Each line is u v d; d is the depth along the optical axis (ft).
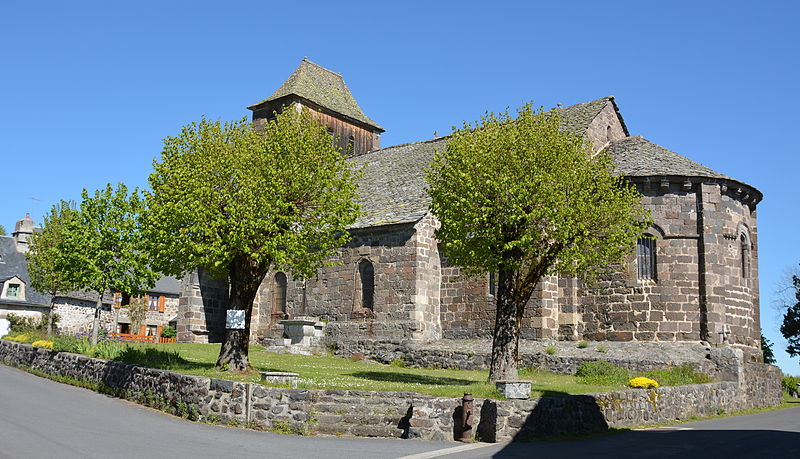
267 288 121.60
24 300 171.12
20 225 186.60
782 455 45.03
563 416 55.16
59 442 44.65
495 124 74.13
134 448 43.96
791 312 169.37
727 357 86.28
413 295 100.89
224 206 69.82
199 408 57.82
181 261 72.23
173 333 191.01
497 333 70.95
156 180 71.56
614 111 116.47
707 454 45.32
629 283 93.35
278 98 154.61
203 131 73.41
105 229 98.63
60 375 82.74
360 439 51.47
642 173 93.97
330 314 110.42
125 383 68.90
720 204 94.12
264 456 42.96
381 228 105.40
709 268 91.61
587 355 88.74
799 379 128.67
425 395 54.19
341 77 171.53
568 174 69.72
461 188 70.49
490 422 52.11
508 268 69.15
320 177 70.79
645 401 65.98
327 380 68.39
